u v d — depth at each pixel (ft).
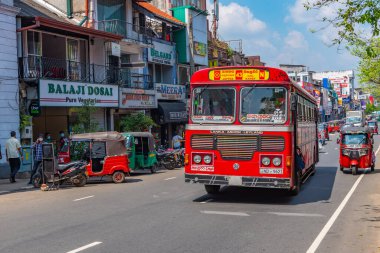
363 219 34.06
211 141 40.55
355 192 49.21
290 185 38.68
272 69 39.65
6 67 68.08
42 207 40.34
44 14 85.20
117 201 42.98
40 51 76.69
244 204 40.96
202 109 41.19
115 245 26.07
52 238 28.02
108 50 93.15
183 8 127.24
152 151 73.56
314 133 68.33
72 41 84.94
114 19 94.63
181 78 129.59
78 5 93.97
